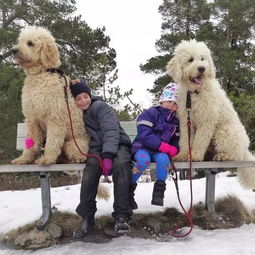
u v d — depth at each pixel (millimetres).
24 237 4082
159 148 4008
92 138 4066
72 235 4109
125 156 3842
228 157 4191
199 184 6078
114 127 3879
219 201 4832
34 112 4039
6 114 11008
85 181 3785
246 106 11977
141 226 4277
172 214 4512
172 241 3938
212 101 4168
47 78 3996
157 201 3896
